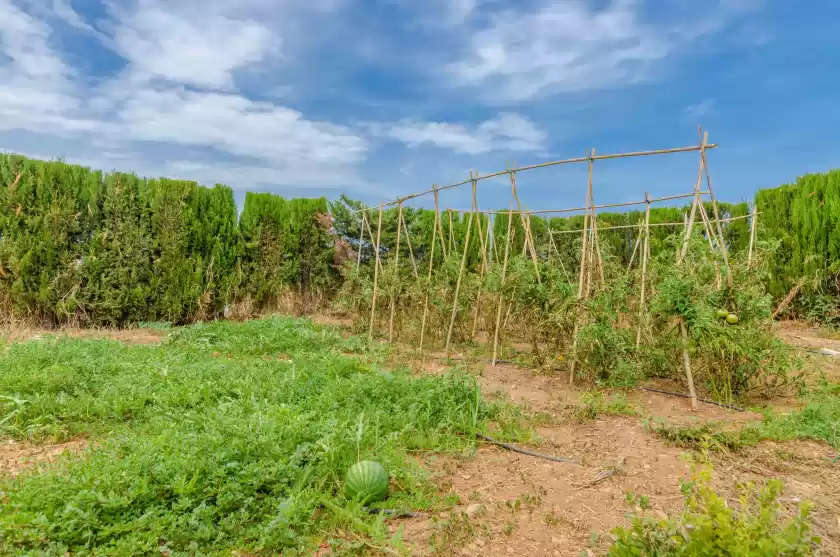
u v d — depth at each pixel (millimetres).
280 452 3664
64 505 3021
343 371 6613
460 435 5031
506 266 8695
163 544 2902
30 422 4797
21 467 4012
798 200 12867
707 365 6473
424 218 15086
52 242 10742
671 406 6152
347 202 14523
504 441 4895
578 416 5582
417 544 3068
